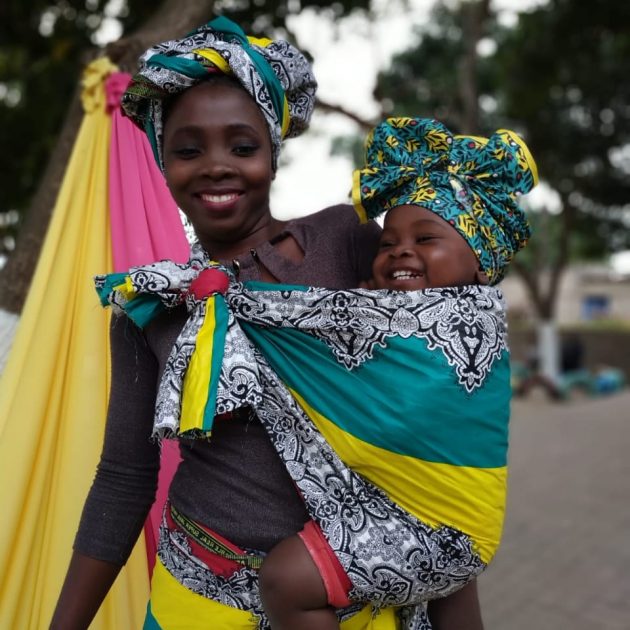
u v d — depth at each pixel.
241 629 1.37
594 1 8.02
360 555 1.25
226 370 1.29
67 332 1.97
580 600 4.53
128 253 2.02
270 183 1.47
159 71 1.37
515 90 10.91
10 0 5.20
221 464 1.39
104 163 2.15
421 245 1.43
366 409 1.27
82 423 1.85
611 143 13.55
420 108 12.45
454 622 1.52
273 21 4.42
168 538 1.46
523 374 16.20
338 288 1.48
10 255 2.61
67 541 1.78
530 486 7.29
